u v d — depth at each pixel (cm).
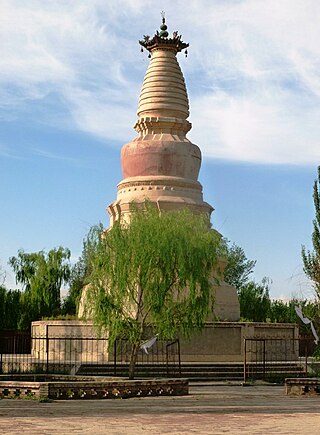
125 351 4616
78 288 7119
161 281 3875
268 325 5031
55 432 1998
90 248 3981
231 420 2300
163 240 3878
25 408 2686
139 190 5575
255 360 4916
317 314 4953
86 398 3114
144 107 5856
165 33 5994
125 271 3856
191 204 5491
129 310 3903
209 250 4016
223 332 4906
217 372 4397
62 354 4819
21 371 4297
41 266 7481
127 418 2352
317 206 4747
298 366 4722
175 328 3934
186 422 2244
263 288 8044
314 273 4744
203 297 3978
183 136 5847
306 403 2970
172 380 3331
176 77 5906
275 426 2142
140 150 5681
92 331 4731
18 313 7119
